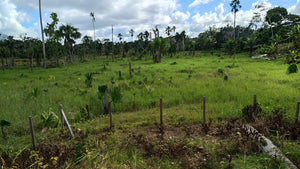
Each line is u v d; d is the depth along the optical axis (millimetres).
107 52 57469
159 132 5250
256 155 3895
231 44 39938
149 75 15102
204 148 4203
